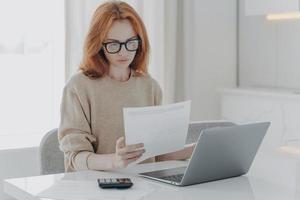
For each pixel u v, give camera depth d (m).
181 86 3.79
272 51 3.61
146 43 2.12
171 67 3.68
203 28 3.76
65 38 3.26
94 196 1.54
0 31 3.14
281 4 3.52
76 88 2.05
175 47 3.70
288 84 3.51
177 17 3.74
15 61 3.21
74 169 1.98
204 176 1.73
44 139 2.24
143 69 2.19
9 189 1.72
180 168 1.94
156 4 3.58
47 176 1.81
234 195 1.59
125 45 2.01
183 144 1.88
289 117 3.18
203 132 1.61
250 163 1.88
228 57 3.87
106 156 1.88
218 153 1.70
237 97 3.54
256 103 3.40
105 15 2.00
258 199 1.54
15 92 3.23
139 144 1.72
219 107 3.78
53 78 3.34
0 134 3.20
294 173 1.91
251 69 3.79
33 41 3.24
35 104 3.29
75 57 3.30
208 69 3.80
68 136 1.99
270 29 3.62
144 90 2.20
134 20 2.03
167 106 1.77
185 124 1.85
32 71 3.26
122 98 2.13
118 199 1.52
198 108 3.78
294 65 3.45
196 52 3.75
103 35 2.01
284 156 2.23
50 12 3.29
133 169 1.96
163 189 1.65
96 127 2.08
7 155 2.86
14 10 3.16
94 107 2.07
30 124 3.29
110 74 2.13
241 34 3.85
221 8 3.82
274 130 3.28
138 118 1.70
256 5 3.71
